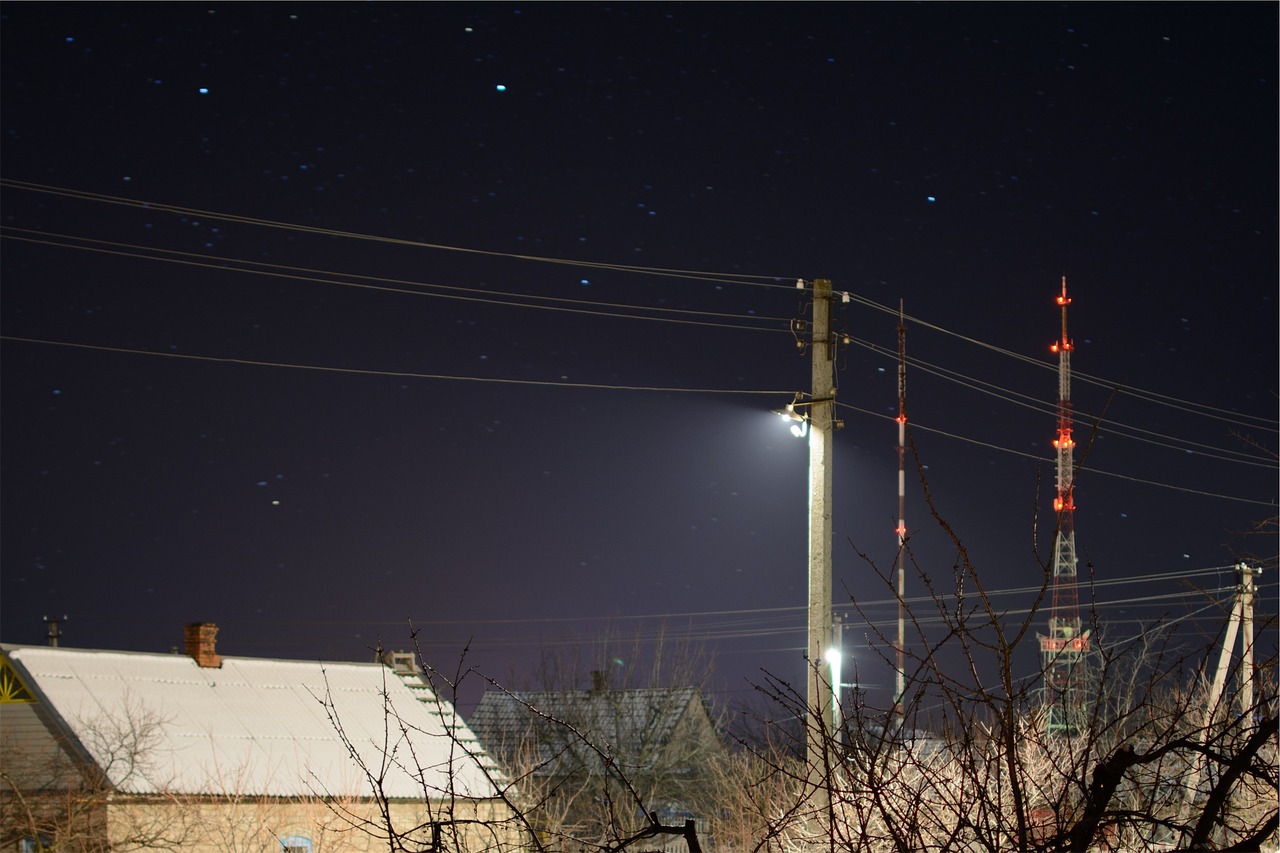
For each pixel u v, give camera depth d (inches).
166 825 914.7
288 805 1005.2
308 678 1337.4
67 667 1171.3
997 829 201.5
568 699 1540.4
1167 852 213.8
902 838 210.4
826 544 781.3
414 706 1347.2
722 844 597.0
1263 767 190.2
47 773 1044.5
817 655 757.3
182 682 1238.3
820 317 815.7
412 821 1013.8
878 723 235.0
